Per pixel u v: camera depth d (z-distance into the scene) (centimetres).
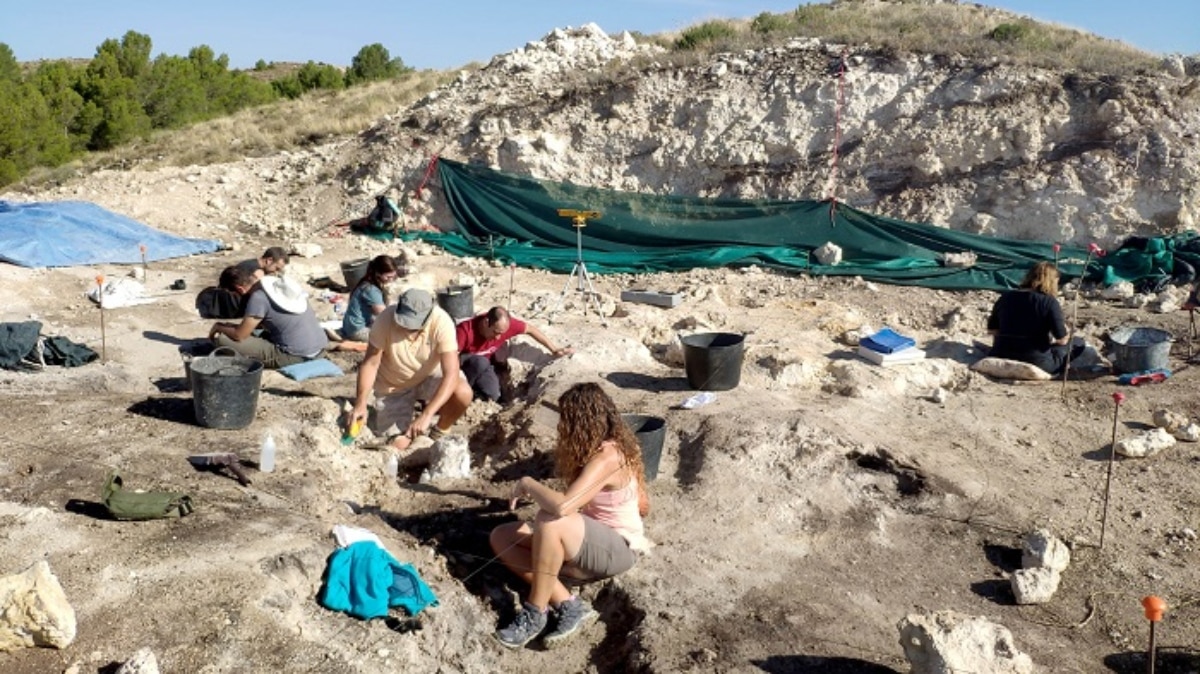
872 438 724
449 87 2030
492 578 561
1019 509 639
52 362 893
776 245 1466
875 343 900
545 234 1570
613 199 1564
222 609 462
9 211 1327
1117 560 580
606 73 1839
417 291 709
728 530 604
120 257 1330
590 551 517
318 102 2611
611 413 531
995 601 542
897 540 601
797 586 550
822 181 1616
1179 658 493
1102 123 1514
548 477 674
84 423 706
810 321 1070
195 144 2264
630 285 1351
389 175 1766
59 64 4022
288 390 835
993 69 1600
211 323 1060
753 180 1661
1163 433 738
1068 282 1305
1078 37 1911
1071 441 758
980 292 1279
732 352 798
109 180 1845
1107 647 502
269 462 634
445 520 625
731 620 517
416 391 815
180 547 514
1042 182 1487
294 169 1881
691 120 1727
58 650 432
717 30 2055
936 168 1561
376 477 682
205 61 4475
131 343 991
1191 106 1492
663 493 649
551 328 977
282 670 435
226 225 1666
